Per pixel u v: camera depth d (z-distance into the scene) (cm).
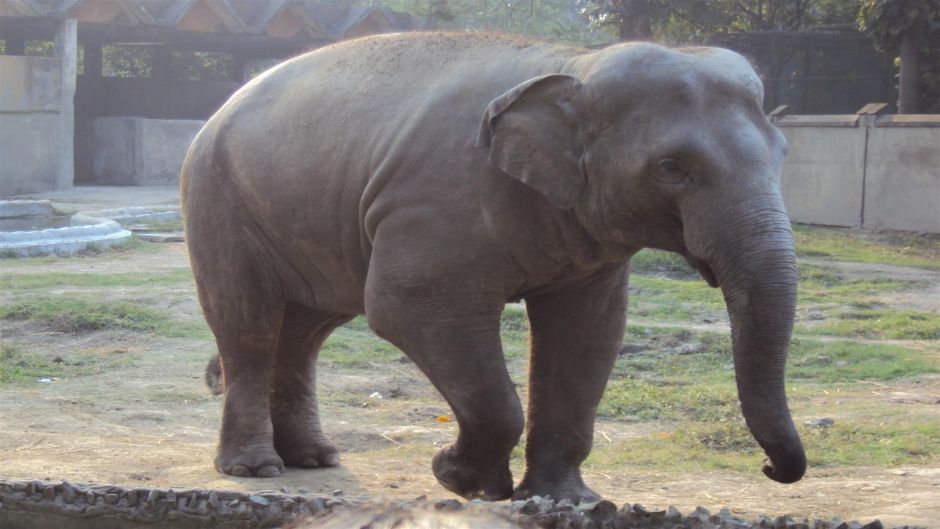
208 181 598
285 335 634
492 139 468
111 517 453
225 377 621
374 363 1043
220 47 3400
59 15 2712
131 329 1161
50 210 2162
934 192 2238
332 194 536
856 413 840
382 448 738
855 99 2784
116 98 3491
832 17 3119
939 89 2555
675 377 1029
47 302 1219
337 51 574
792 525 379
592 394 526
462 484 505
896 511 556
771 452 416
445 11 2917
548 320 527
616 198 457
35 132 2738
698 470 671
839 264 1822
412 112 509
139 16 2723
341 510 121
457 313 490
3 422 754
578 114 463
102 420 784
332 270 559
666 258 1708
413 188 495
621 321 529
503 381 492
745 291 422
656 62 455
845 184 2372
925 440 743
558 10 3016
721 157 434
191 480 593
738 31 3008
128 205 2455
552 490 518
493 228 482
